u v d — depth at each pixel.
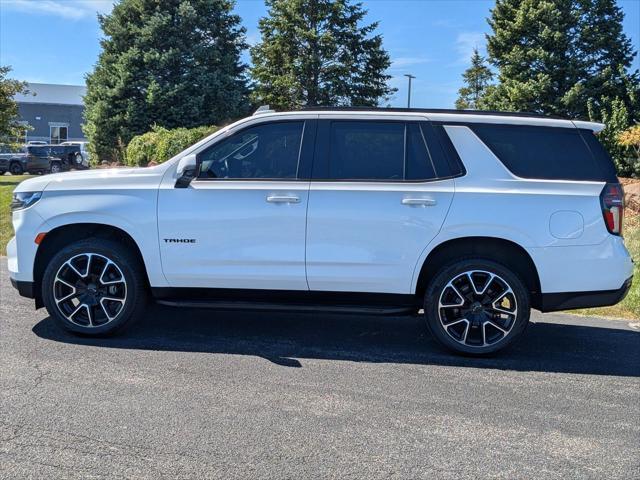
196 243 5.25
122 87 22.67
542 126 5.20
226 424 3.85
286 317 6.45
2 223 11.68
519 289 5.10
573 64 19.16
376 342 5.67
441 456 3.53
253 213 5.18
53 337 5.47
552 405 4.30
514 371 4.97
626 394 4.54
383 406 4.19
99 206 5.28
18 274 5.45
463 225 5.06
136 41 23.14
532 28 19.59
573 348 5.63
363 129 5.29
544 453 3.60
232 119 23.92
